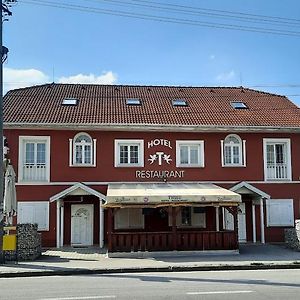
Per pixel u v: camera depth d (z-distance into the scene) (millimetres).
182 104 29047
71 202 25406
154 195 21516
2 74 17469
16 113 25797
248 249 23297
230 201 21797
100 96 29453
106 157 25750
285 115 28422
